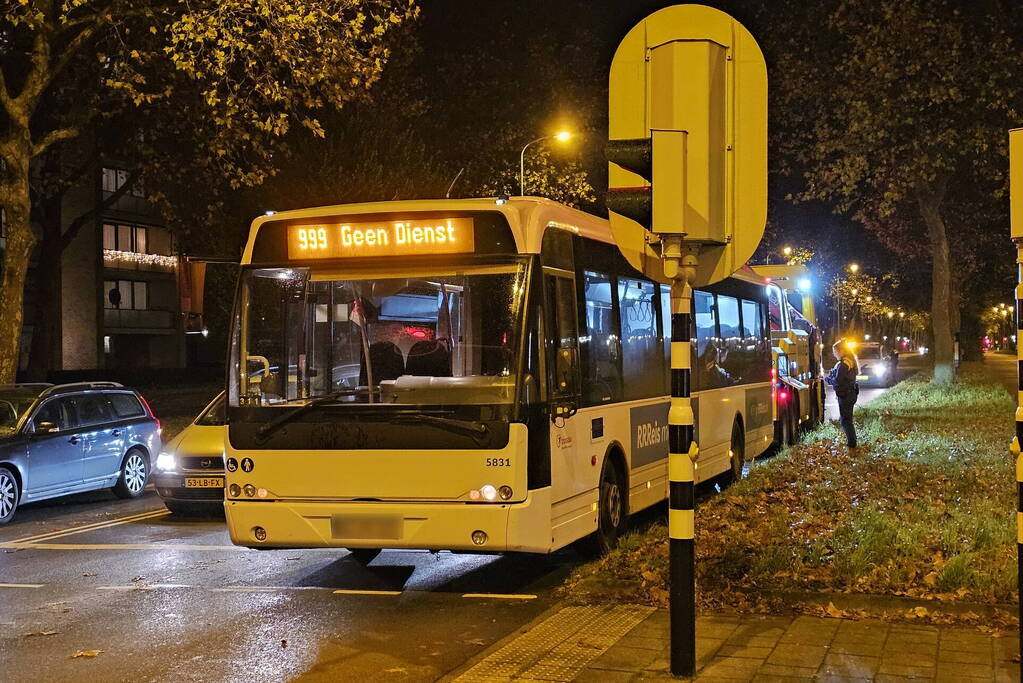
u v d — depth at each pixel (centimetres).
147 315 5938
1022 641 512
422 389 810
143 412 1656
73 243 5378
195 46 2125
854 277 5462
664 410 1166
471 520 791
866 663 598
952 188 3678
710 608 732
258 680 632
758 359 1680
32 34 2344
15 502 1367
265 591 883
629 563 880
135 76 2114
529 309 809
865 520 975
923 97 2719
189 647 710
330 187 2764
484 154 3700
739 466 1515
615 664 610
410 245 830
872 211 3997
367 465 814
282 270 852
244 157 2508
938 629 671
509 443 791
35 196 3331
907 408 2848
